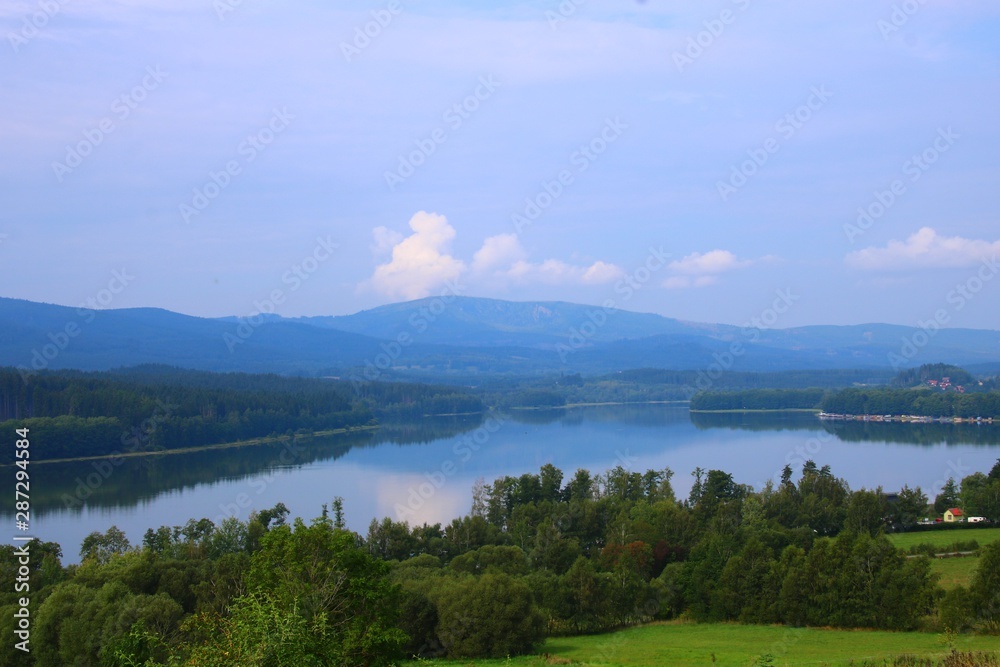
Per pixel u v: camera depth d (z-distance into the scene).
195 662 22.28
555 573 86.25
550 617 72.25
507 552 85.44
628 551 84.94
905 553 77.19
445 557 93.56
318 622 23.47
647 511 102.38
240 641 21.70
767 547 77.62
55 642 55.31
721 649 62.09
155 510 119.75
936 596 66.69
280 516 97.50
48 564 71.81
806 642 63.75
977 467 158.12
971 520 109.56
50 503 125.31
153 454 178.75
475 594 63.41
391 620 35.19
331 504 124.75
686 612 78.38
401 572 77.69
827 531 105.94
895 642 62.38
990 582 62.00
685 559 90.50
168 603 55.81
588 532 102.25
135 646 33.09
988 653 44.62
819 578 70.75
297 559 34.25
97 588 62.59
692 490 120.75
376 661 33.34
